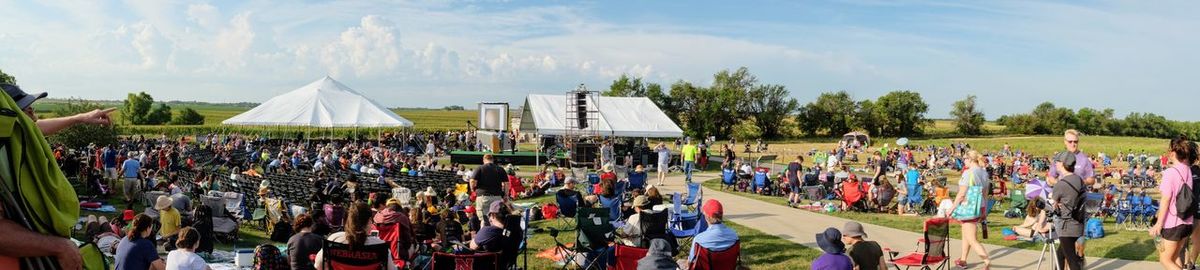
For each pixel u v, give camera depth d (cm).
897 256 1259
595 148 3878
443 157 5009
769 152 6606
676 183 3083
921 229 1603
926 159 5366
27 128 159
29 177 159
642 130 4031
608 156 3541
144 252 794
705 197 2420
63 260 167
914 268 1116
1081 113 11456
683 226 1423
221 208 1536
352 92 5250
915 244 1392
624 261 921
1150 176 3928
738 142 9038
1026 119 11456
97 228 1280
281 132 7938
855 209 2080
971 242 1049
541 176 2778
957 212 1060
